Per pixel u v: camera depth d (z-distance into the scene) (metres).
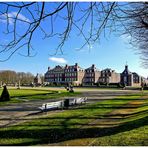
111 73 146.62
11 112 23.31
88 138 12.12
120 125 15.35
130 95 51.91
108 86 103.75
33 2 4.32
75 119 18.23
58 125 15.77
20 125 15.99
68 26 4.93
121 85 100.31
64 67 157.25
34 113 22.47
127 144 10.34
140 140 10.88
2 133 13.60
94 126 15.44
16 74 139.88
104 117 19.34
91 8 4.99
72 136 12.68
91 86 108.44
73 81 144.12
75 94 53.75
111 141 11.05
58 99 40.34
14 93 51.94
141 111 21.94
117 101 35.06
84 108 26.09
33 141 11.77
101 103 31.73
